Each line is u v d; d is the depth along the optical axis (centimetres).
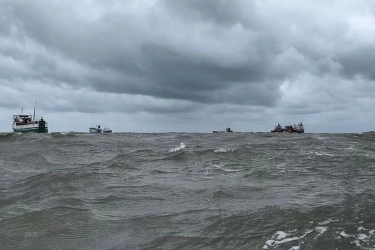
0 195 1190
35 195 1150
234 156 2083
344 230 737
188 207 972
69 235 765
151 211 939
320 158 2006
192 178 1448
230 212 890
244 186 1249
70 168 1752
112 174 1534
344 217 823
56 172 1562
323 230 739
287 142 3194
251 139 3897
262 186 1250
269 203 980
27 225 828
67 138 4569
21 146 3331
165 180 1406
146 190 1214
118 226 817
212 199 1056
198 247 678
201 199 1065
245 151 2250
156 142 3750
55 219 870
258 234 728
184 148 2686
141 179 1430
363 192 1120
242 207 941
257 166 1730
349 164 1777
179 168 1725
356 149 2503
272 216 840
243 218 830
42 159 2250
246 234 731
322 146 2727
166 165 1822
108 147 3195
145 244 703
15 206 1007
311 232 730
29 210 953
